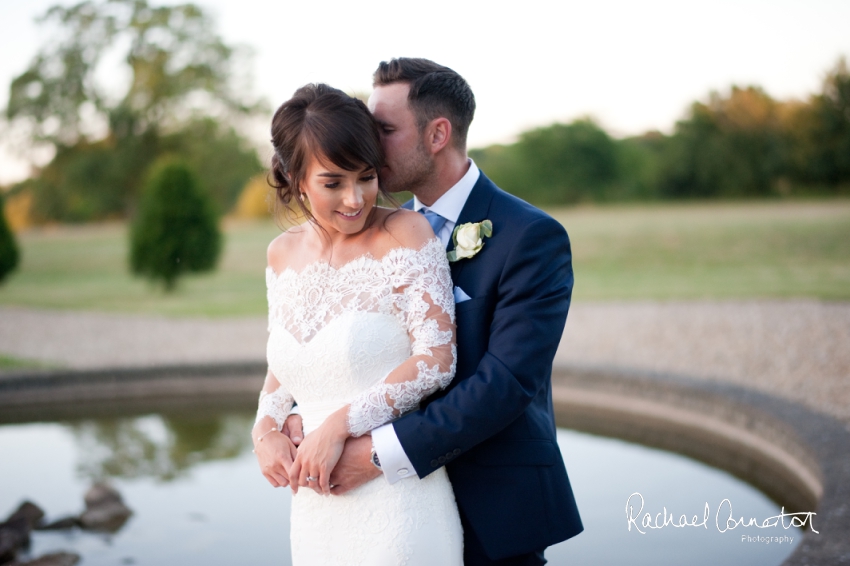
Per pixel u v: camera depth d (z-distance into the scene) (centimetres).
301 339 155
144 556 291
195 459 415
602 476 373
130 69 2436
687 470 381
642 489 352
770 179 2433
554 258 154
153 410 532
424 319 148
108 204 2506
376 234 154
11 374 550
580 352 657
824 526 229
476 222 161
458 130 164
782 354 607
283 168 152
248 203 2745
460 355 155
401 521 148
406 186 166
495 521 155
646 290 1075
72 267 1856
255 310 1006
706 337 698
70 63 2377
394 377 145
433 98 159
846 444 332
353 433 146
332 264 156
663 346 669
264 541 303
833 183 2369
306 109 144
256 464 404
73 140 2459
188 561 286
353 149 140
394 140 160
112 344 766
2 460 423
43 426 497
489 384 143
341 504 152
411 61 164
